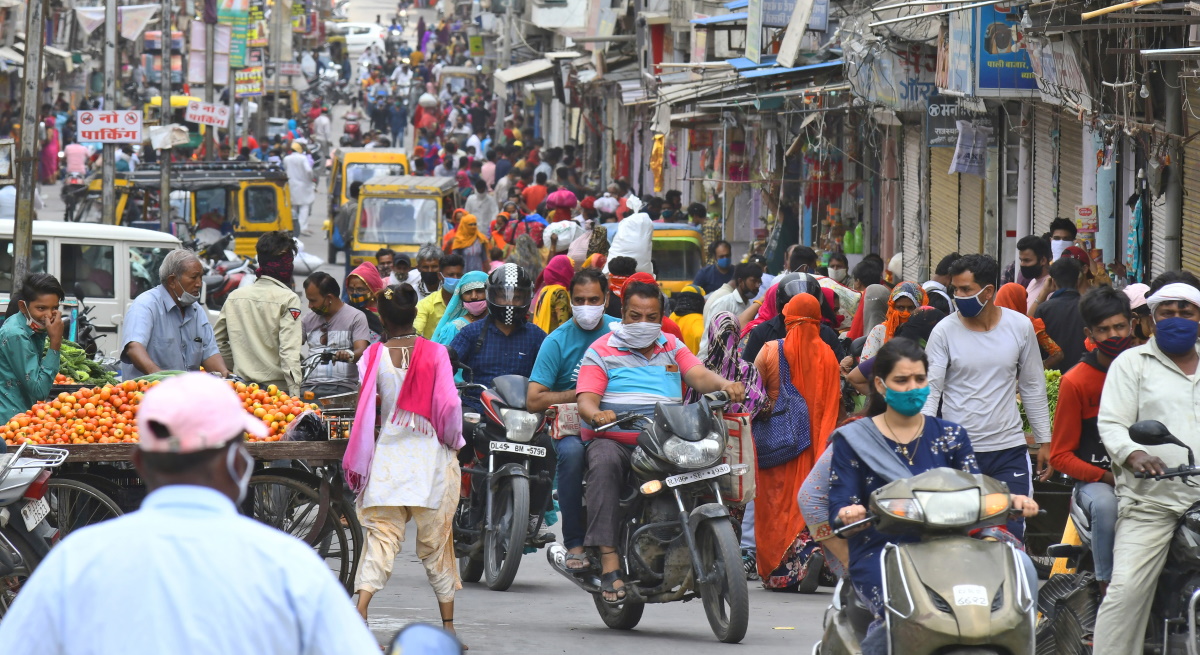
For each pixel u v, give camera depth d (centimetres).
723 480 1656
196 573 601
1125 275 2984
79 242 3234
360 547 1722
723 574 1620
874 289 2552
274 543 615
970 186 4209
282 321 2202
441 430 1541
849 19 4112
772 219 5238
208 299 4588
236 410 632
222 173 6288
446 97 15188
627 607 1711
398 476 1522
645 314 1700
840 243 4969
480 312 2300
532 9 9569
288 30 14850
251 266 4728
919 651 1025
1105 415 1318
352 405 1914
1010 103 3759
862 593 1116
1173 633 1286
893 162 4791
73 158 8562
